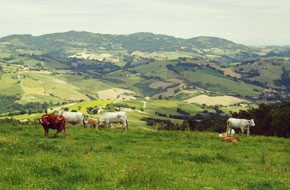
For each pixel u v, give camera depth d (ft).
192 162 56.49
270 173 50.29
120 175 39.68
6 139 60.70
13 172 37.88
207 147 77.20
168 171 46.32
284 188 40.22
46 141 68.18
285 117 191.52
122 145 74.49
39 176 38.81
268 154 70.74
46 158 47.47
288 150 77.82
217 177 45.55
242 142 88.74
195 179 43.88
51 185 34.99
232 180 44.06
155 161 54.90
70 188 34.96
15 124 98.37
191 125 307.78
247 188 40.06
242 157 65.62
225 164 56.54
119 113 115.85
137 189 35.65
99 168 44.34
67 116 104.94
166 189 36.29
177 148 74.38
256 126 228.02
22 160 45.73
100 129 105.60
